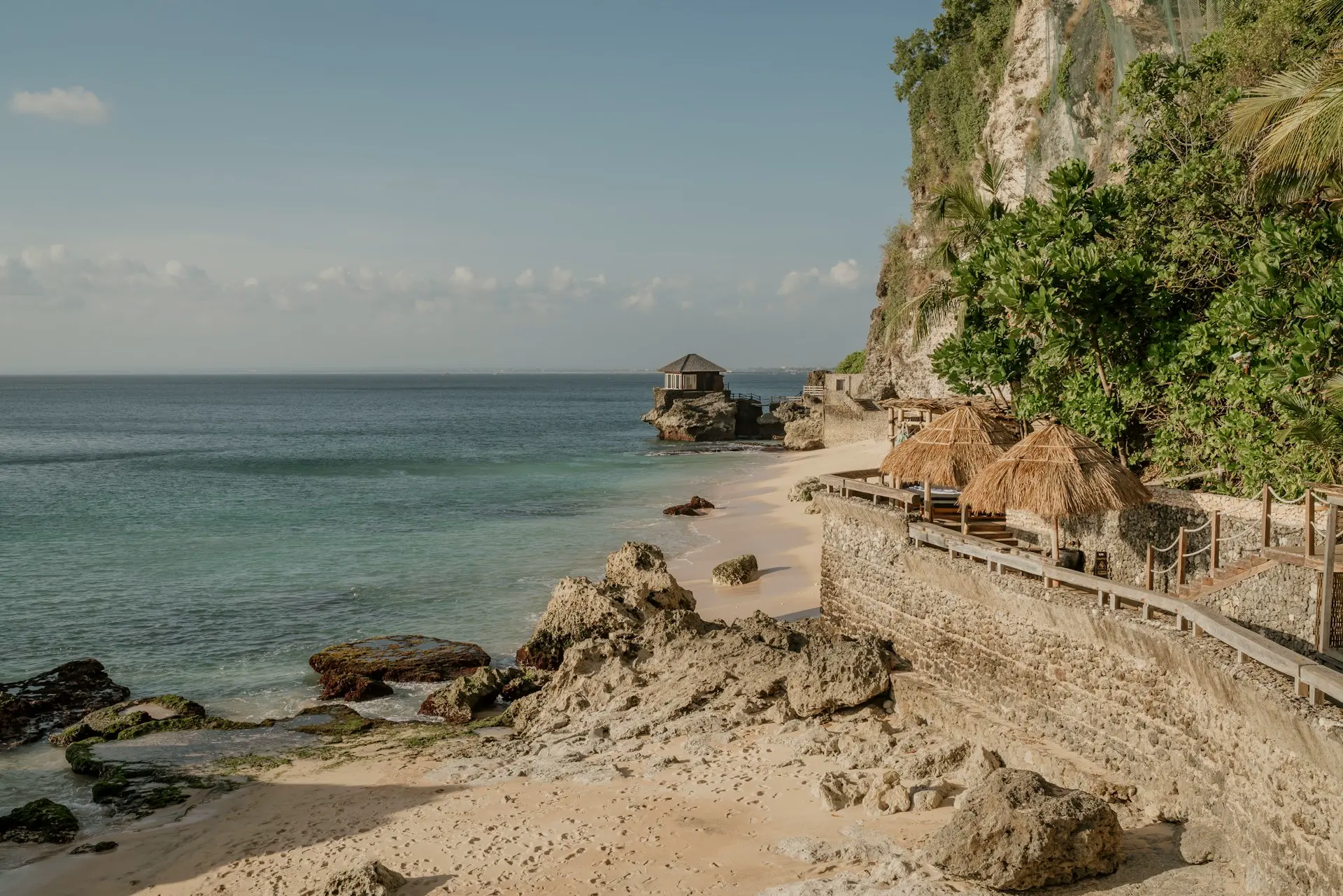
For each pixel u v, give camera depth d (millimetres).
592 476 60531
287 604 28906
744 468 62812
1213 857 10195
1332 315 13570
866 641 17250
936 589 16578
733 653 18969
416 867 12484
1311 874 8789
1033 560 14133
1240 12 23188
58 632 26359
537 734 18125
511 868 12133
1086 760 12688
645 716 17672
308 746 18281
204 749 18125
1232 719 10133
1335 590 11961
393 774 16266
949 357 20125
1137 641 11750
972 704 15078
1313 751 8695
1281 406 14258
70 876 13211
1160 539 15695
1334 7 20859
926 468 17641
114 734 18875
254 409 178375
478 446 88438
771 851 11828
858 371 89500
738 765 14805
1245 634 10312
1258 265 14672
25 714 20000
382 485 58031
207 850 13805
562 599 23688
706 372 94312
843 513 20188
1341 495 11547
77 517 46094
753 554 33625
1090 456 14172
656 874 11547
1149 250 18297
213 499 52125
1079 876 10172
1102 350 17906
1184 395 16516
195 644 25234
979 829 10398
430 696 20719
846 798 12930
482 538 38750
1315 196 17422
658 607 24281
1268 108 16797
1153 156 20531
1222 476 16109
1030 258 16703
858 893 10250
